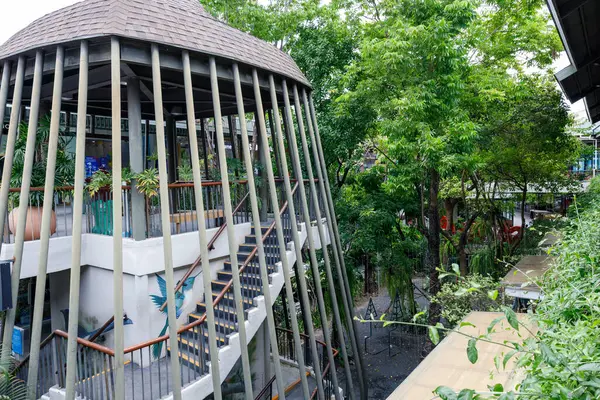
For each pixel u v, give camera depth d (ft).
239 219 33.94
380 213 46.91
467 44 38.27
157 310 25.25
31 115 20.22
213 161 54.19
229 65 23.97
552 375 5.66
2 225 20.16
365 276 63.98
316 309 49.75
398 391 12.69
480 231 71.05
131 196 24.71
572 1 19.30
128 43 19.90
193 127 20.94
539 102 47.52
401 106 33.45
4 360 18.56
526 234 59.72
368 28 42.75
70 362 17.61
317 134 31.73
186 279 26.37
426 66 35.42
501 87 40.34
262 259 22.39
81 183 18.53
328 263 28.63
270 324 22.11
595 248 12.35
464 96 38.58
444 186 61.41
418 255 62.34
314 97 45.39
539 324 8.52
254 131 52.90
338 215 47.93
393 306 56.24
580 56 26.21
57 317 30.45
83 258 27.04
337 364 44.96
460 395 5.46
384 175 53.11
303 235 31.73
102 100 32.22
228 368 22.79
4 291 18.60
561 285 11.75
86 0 22.35
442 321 43.27
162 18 21.79
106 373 18.61
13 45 22.36
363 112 42.63
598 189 41.52
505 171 57.11
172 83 27.37
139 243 24.21
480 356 14.85
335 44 46.06
